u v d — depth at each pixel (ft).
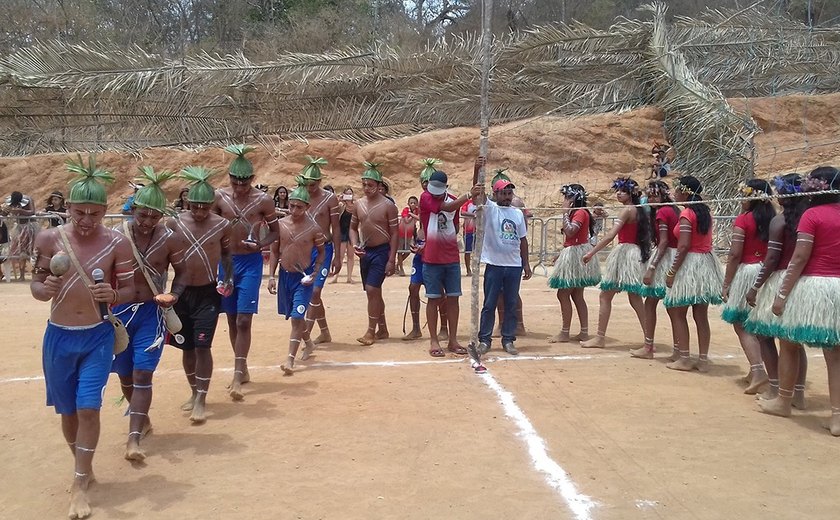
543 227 60.75
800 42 79.51
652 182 27.32
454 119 76.07
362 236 29.91
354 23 117.29
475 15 129.70
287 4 125.59
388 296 45.24
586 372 25.25
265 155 71.41
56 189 67.77
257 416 20.30
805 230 18.52
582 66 75.87
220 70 70.74
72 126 70.85
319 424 19.47
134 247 17.21
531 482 15.57
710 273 25.09
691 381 24.23
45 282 14.30
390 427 19.12
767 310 19.95
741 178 64.85
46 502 15.14
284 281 25.64
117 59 69.10
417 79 75.51
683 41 79.82
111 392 23.22
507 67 75.92
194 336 19.94
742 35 79.51
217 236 19.81
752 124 67.41
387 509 14.30
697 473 16.08
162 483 15.79
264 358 27.68
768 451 17.48
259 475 16.11
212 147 71.20
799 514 14.02
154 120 71.46
